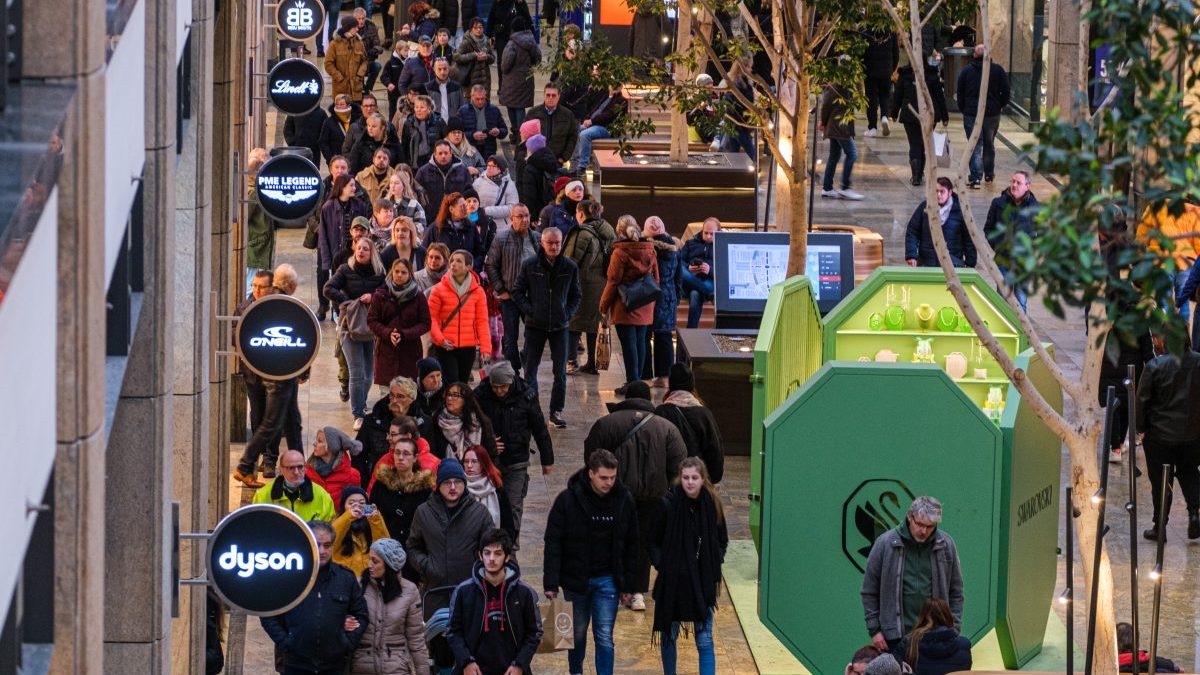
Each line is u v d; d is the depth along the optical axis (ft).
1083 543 79.77
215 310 121.39
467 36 262.88
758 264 170.40
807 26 154.20
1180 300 146.51
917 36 83.82
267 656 115.85
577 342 175.32
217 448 126.00
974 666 116.37
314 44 315.99
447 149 194.90
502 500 117.91
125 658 74.23
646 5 172.35
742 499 146.10
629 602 123.13
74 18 44.96
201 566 95.66
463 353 150.51
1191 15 64.23
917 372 109.91
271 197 143.95
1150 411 130.93
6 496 34.65
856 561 111.75
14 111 41.04
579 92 252.42
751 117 172.04
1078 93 64.64
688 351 157.58
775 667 114.73
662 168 217.97
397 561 98.94
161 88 69.97
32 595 46.68
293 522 79.10
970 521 111.04
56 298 43.83
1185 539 134.10
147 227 70.59
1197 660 113.70
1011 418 111.14
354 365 152.87
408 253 162.09
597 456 105.50
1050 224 59.88
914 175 248.32
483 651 98.02
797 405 110.32
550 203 195.62
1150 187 62.49
